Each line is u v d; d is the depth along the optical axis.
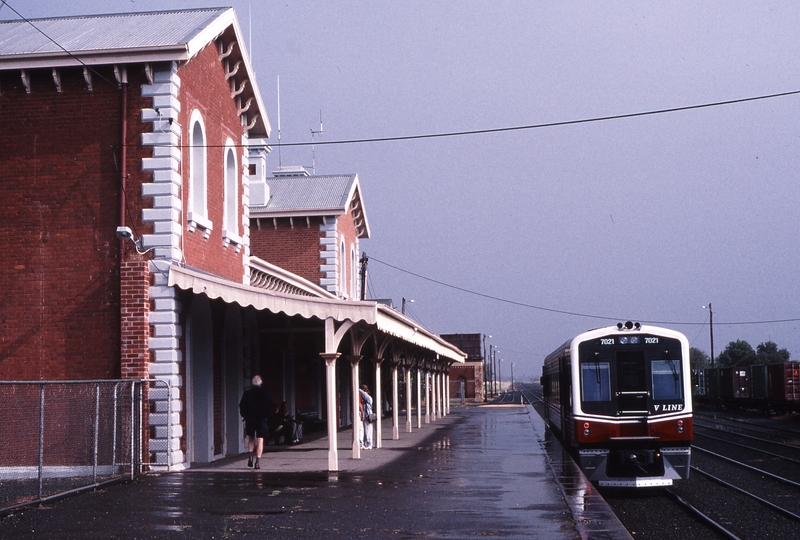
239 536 11.23
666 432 19.19
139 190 19.09
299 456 22.80
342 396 41.84
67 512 13.20
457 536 11.09
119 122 19.28
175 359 18.73
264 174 41.03
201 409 21.66
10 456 18.53
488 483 16.45
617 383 19.42
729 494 19.42
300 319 29.38
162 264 18.77
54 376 18.86
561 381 24.97
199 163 21.47
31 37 21.12
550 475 17.77
